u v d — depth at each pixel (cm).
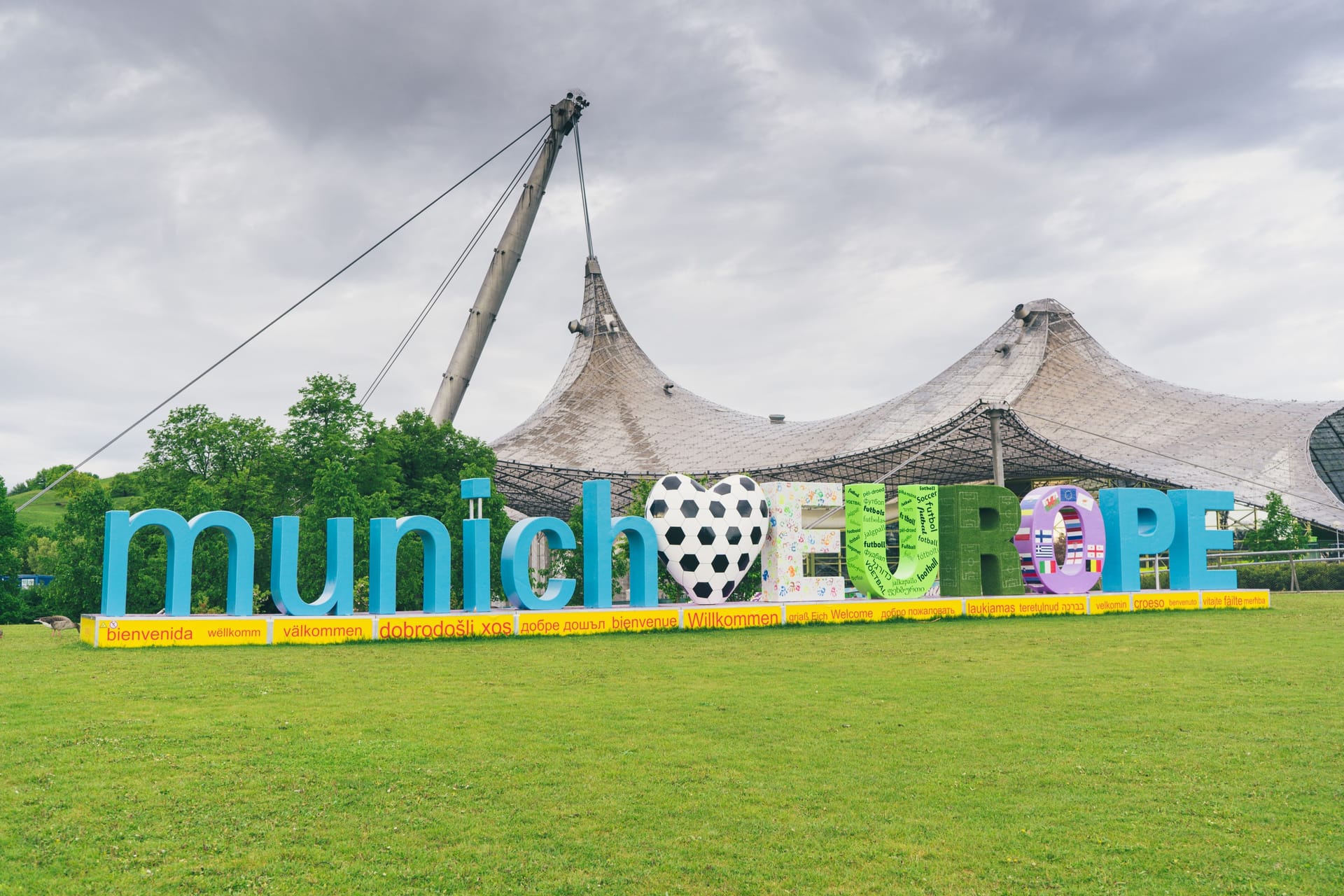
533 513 9706
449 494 5050
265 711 1689
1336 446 10356
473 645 2773
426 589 3075
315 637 2766
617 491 8956
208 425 5134
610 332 11156
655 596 3362
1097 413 10000
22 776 1273
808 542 3681
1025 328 10588
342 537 2917
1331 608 4031
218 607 4669
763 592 3712
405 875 979
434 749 1426
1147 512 4197
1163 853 1038
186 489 4975
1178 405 10312
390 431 5366
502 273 7462
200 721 1598
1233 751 1423
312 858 1021
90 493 4928
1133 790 1241
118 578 2711
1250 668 2214
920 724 1602
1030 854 1036
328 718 1639
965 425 7256
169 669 2189
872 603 3516
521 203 7525
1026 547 3922
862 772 1318
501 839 1073
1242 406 10194
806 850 1045
